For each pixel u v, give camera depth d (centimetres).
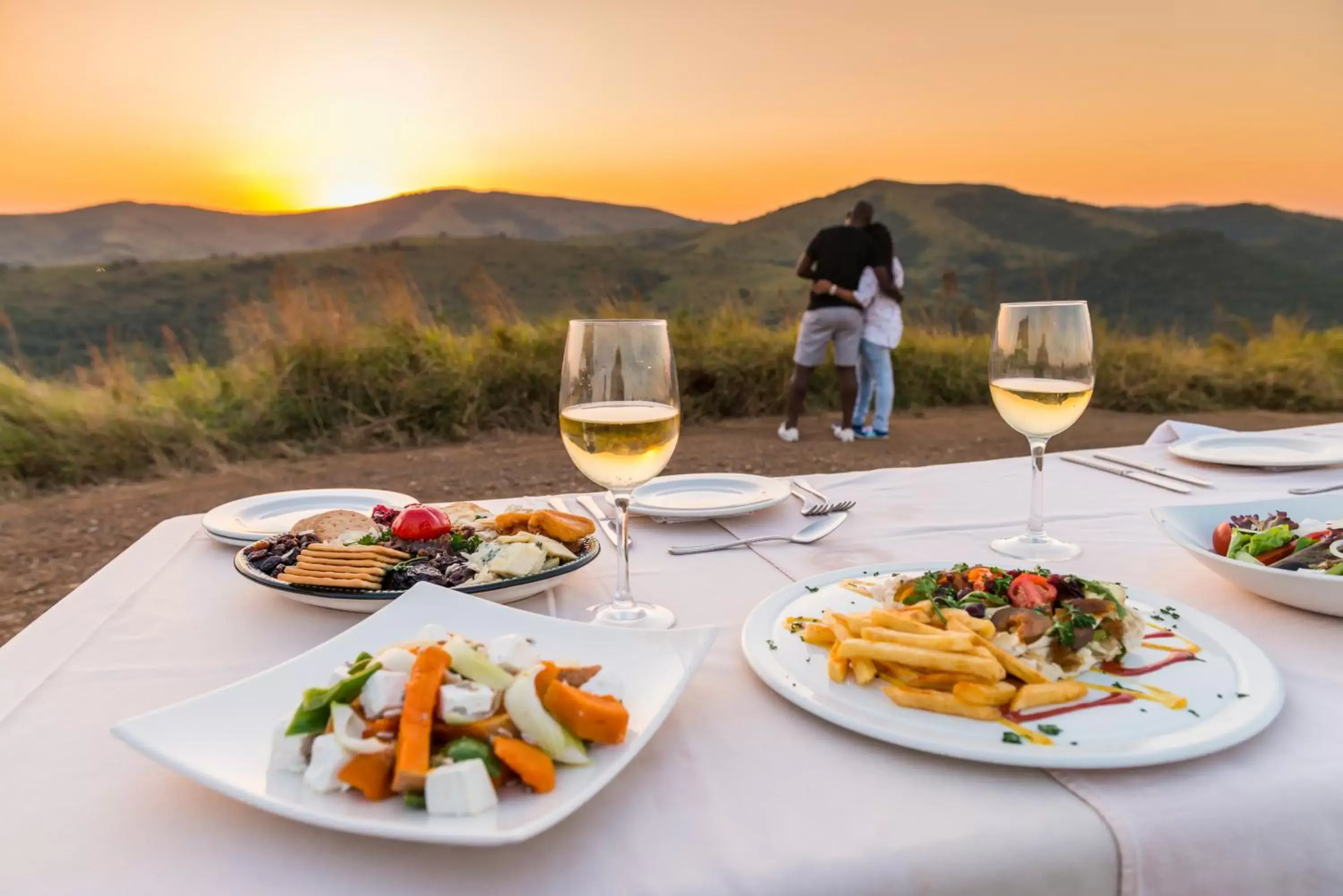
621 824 65
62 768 74
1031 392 133
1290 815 65
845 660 81
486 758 64
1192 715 73
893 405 1093
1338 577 95
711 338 1050
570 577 126
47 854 62
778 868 59
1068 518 155
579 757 67
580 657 87
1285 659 91
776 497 160
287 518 157
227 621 109
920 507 164
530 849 62
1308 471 186
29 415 729
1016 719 73
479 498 643
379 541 118
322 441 841
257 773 68
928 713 75
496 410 925
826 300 796
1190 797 66
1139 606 99
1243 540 114
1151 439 231
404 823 60
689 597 117
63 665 96
